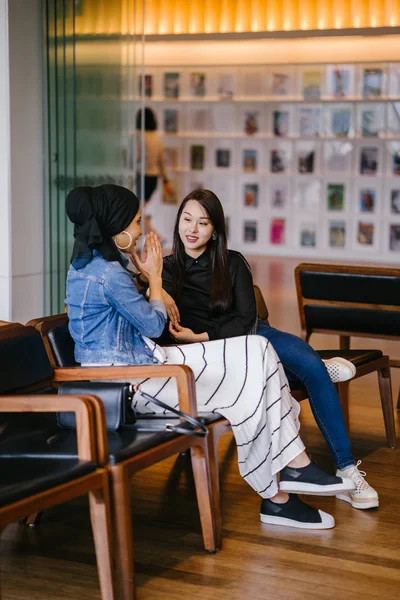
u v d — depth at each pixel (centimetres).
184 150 1293
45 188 558
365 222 1230
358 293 485
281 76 1219
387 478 421
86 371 331
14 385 325
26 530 357
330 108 1212
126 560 285
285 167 1251
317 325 507
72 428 325
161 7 1064
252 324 394
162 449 304
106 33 605
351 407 554
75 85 577
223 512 376
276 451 347
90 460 280
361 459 451
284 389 353
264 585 307
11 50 525
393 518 370
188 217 388
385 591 303
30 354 335
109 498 282
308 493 354
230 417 342
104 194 337
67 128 570
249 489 406
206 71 1251
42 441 309
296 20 1031
